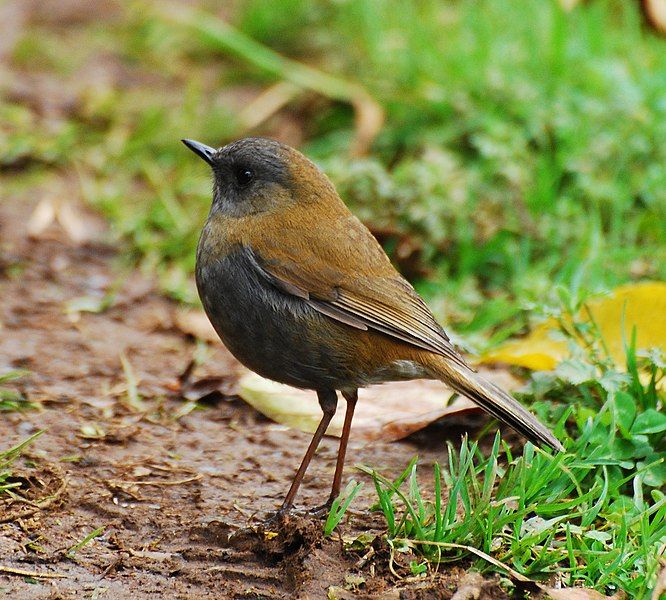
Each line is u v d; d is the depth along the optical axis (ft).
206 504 30.01
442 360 29.68
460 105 49.90
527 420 28.76
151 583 26.30
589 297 34.45
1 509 28.99
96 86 60.23
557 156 46.52
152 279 45.68
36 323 41.34
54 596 25.41
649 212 45.16
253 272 29.71
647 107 47.67
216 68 63.67
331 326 29.48
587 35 52.11
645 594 24.84
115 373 37.91
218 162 31.50
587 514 27.43
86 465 31.63
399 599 24.99
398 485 28.30
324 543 26.99
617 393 30.83
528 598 25.25
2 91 59.47
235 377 37.93
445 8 58.18
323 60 58.39
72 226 49.06
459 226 44.11
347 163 47.39
